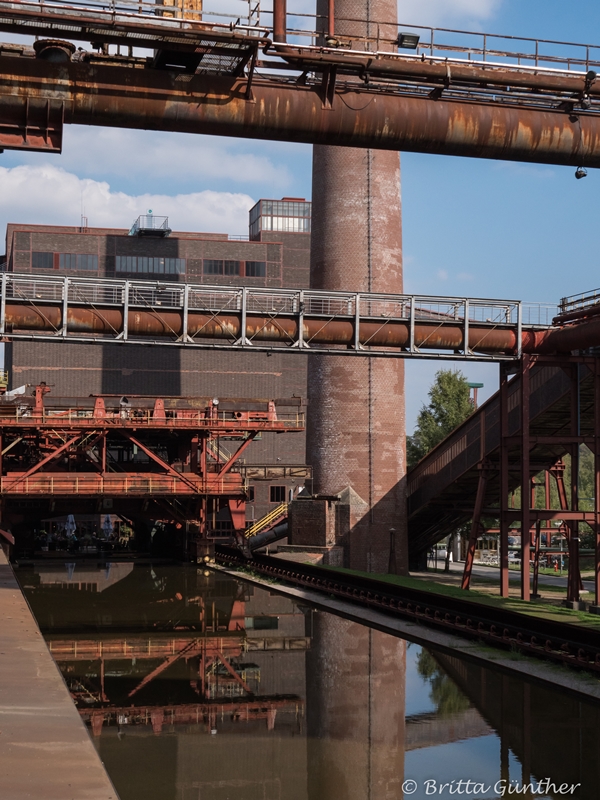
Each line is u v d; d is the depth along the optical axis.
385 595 29.91
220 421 43.88
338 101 19.25
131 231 71.00
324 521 41.38
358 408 41.53
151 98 18.17
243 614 29.16
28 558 51.00
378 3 40.25
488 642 22.53
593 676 18.02
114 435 46.12
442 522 44.38
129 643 23.03
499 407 33.53
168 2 17.50
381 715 15.60
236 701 16.45
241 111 18.69
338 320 27.89
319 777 12.12
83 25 16.69
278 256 68.44
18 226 68.62
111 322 25.98
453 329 28.86
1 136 17.73
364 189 41.88
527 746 13.75
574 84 20.23
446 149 20.30
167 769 12.38
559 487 37.25
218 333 26.88
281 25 18.34
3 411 42.19
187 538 48.88
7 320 25.19
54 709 8.83
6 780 6.55
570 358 29.28
